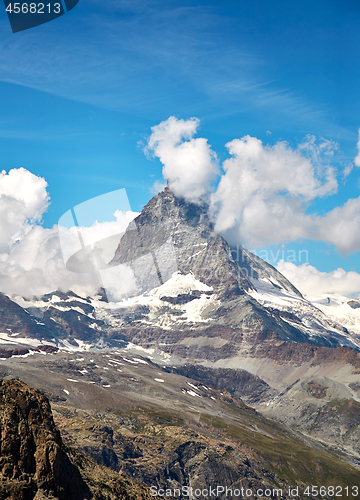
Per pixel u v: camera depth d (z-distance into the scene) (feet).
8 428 211.82
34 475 208.54
